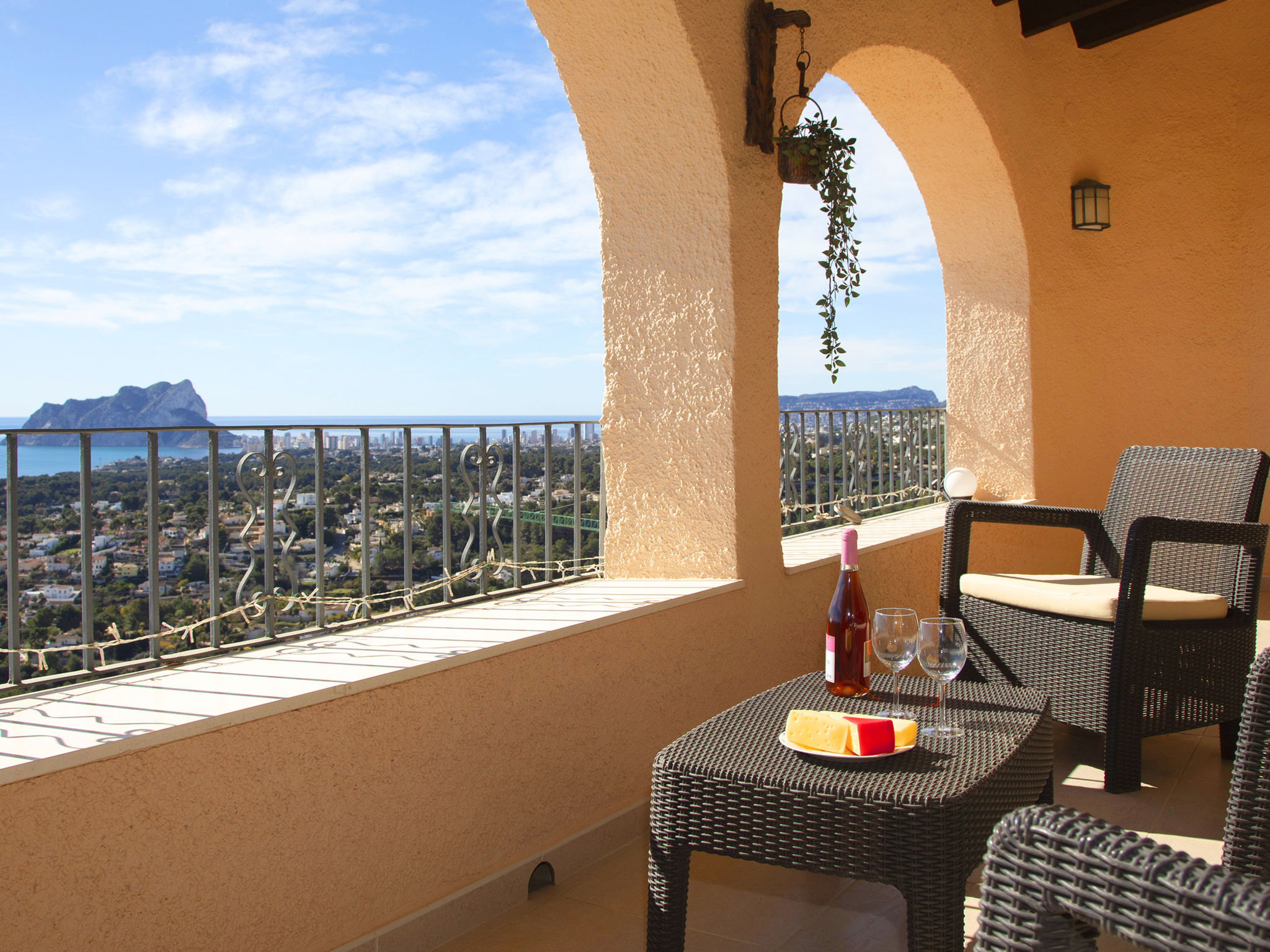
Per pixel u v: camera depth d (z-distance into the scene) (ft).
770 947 5.80
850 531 6.05
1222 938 2.08
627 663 7.36
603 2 7.79
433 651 6.04
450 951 5.79
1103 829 2.42
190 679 5.35
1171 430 16.10
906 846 4.08
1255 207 16.02
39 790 4.05
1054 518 10.17
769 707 5.70
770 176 8.86
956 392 14.75
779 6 8.94
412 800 5.72
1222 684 8.61
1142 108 15.74
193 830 4.62
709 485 8.71
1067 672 8.71
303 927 5.14
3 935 3.95
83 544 5.22
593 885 6.67
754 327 8.73
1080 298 15.12
